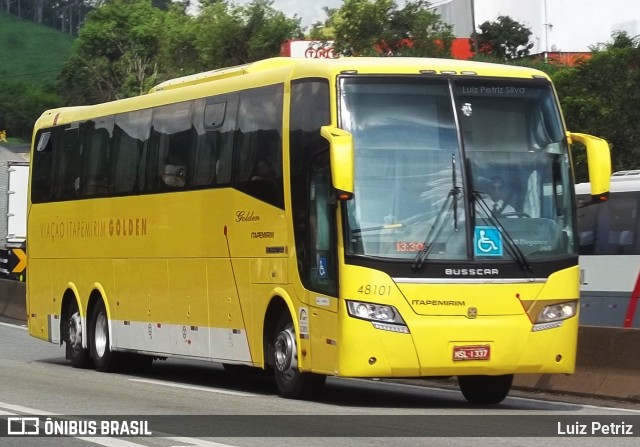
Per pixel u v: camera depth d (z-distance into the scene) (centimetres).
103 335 1939
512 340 1331
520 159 1373
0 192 4266
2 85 13362
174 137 1728
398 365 1304
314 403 1417
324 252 1357
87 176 1986
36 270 2178
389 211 1323
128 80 8800
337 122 1338
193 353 1672
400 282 1305
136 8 10319
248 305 1527
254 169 1515
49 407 1358
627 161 3838
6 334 2725
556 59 6044
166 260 1736
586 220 2434
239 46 6825
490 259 1334
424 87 1365
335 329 1326
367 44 5247
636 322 2322
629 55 3969
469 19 6788
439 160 1345
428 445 1057
